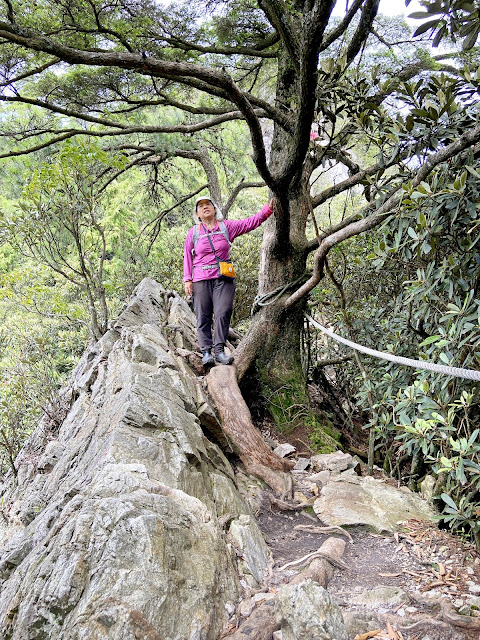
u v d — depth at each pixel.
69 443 3.29
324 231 5.14
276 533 3.03
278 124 5.50
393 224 3.50
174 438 2.75
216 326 4.48
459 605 2.15
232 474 3.38
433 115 3.07
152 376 3.33
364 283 5.00
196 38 7.26
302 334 5.24
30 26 6.18
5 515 3.41
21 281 6.10
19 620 1.75
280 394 4.77
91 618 1.66
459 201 2.86
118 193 14.34
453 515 2.59
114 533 1.88
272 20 4.17
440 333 2.95
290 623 1.77
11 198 9.75
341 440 4.94
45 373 5.71
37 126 8.80
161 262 9.52
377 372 4.20
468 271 3.05
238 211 14.23
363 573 2.53
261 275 5.13
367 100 3.93
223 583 2.10
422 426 2.78
